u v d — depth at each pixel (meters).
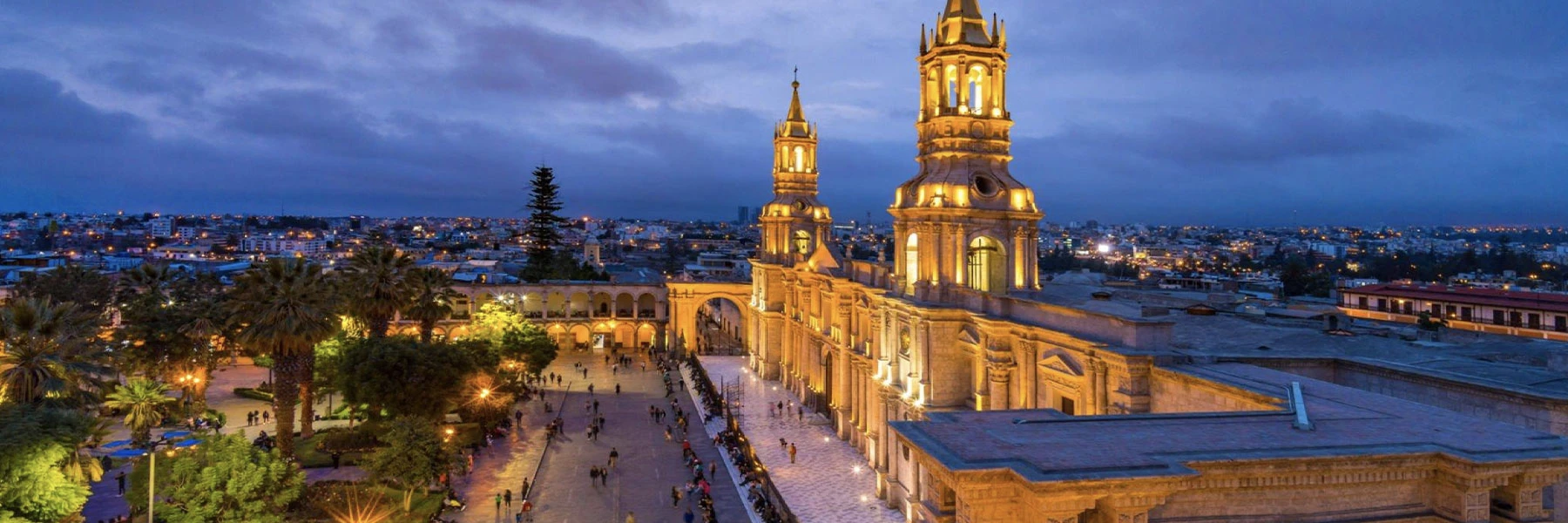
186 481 38.72
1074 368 40.75
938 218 50.53
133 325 68.06
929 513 20.50
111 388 61.66
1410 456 18.75
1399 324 53.72
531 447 66.44
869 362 61.94
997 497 17.38
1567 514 20.78
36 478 33.84
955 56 50.38
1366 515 18.95
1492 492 19.48
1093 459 17.86
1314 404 24.45
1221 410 30.94
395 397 58.56
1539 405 29.25
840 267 75.69
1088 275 96.12
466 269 160.25
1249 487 18.39
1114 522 17.14
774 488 51.91
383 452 47.25
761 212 100.31
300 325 55.81
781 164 97.56
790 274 91.69
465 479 57.94
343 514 47.44
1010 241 50.38
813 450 66.75
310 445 61.78
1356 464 18.58
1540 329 69.00
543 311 122.19
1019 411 22.38
